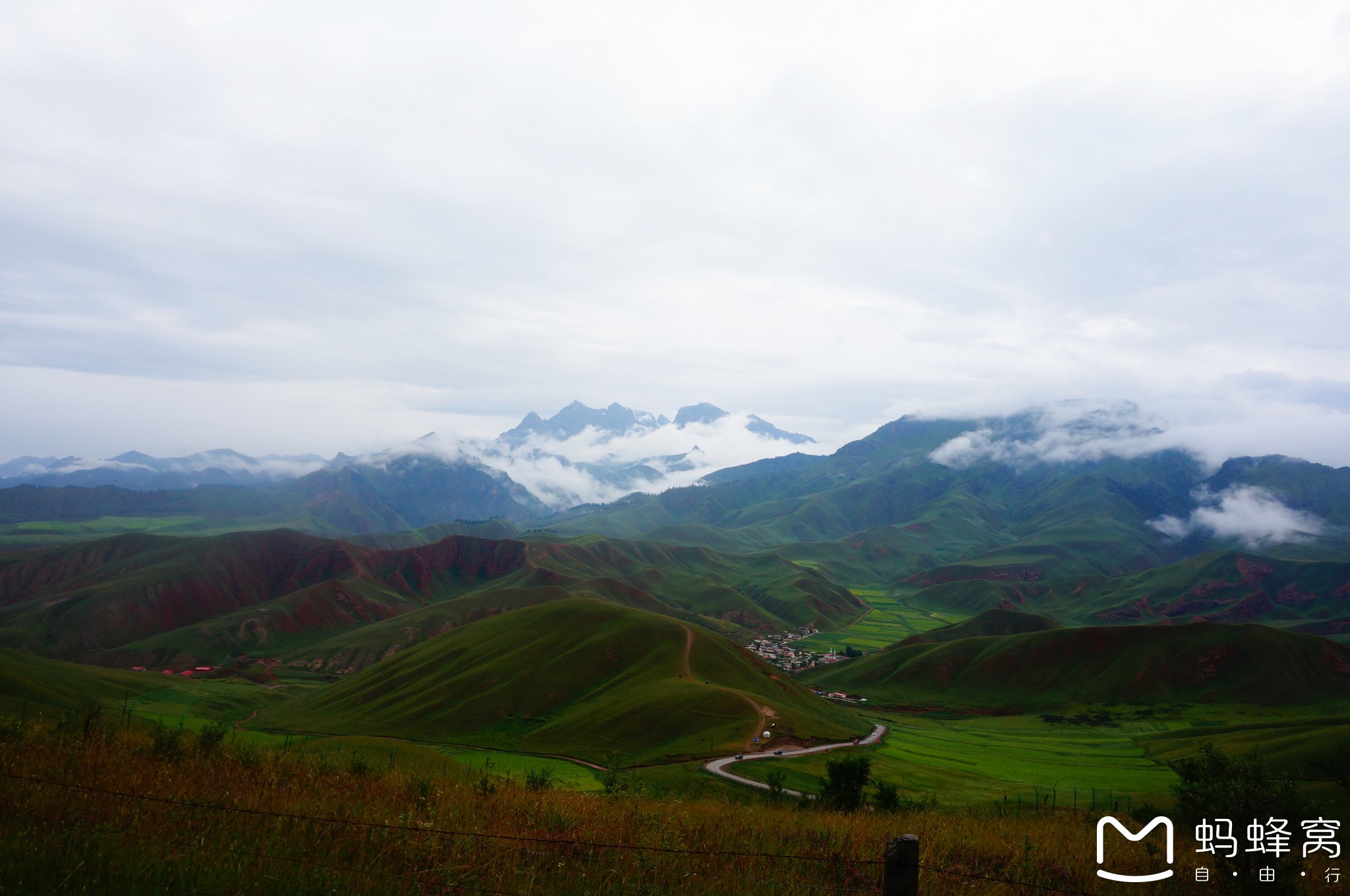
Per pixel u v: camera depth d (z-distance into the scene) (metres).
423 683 154.25
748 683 148.50
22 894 8.30
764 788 77.56
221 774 15.17
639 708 123.25
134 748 17.02
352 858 10.33
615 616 172.50
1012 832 18.02
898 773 94.19
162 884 8.81
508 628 175.12
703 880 11.21
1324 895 14.20
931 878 12.95
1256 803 15.27
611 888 10.48
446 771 22.89
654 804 19.16
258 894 8.79
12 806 10.57
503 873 10.34
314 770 17.00
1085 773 112.06
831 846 14.31
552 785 25.61
